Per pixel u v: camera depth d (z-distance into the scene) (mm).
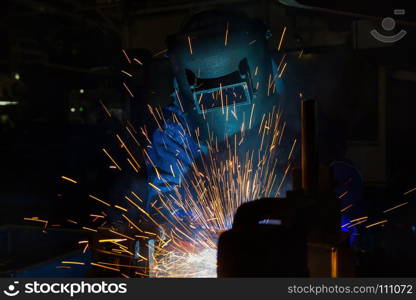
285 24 4820
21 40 10445
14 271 1209
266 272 764
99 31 8602
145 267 1100
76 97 10008
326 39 4590
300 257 796
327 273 931
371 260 1586
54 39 9516
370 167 4871
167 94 4793
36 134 9820
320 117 2107
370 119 4793
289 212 821
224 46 1681
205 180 1963
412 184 4344
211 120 1864
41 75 10289
